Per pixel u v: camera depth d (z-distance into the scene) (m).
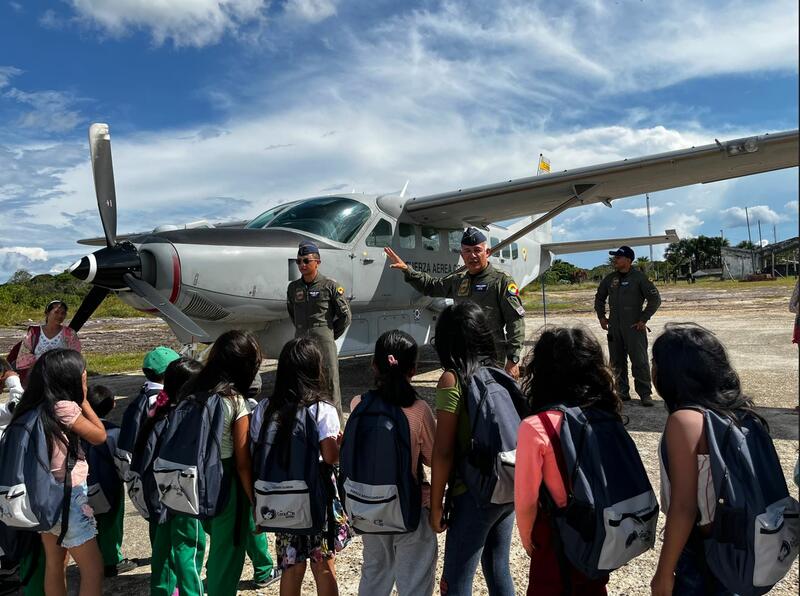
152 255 6.04
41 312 26.52
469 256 4.21
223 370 2.53
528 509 1.87
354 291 7.59
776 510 1.65
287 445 2.30
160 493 2.40
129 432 3.00
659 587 1.74
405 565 2.35
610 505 1.76
